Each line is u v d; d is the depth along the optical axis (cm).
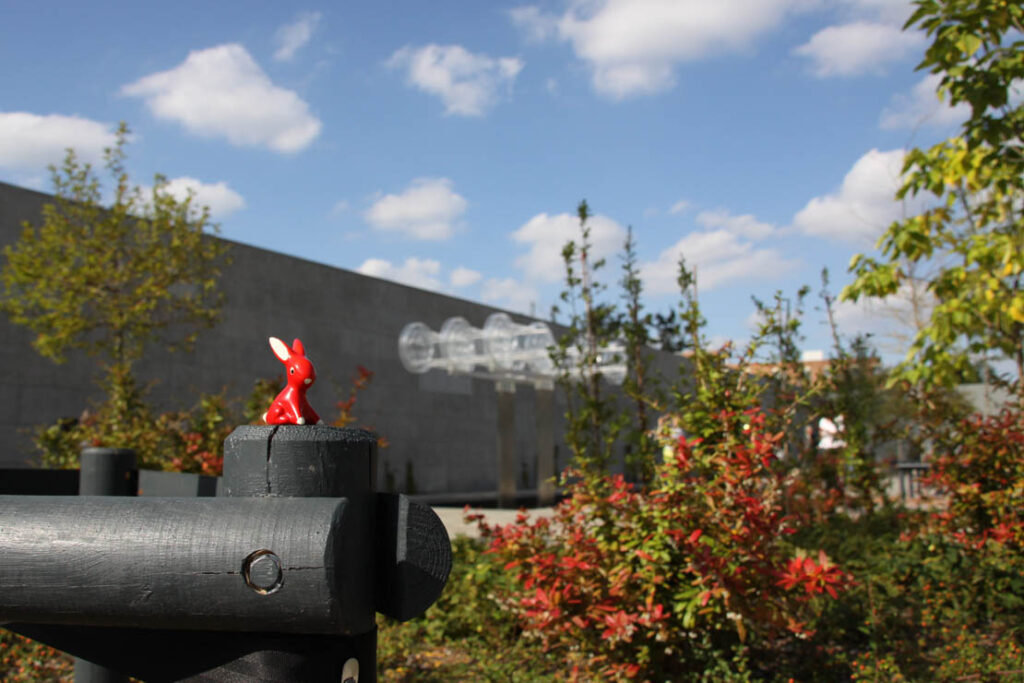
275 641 136
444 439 2652
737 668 505
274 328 2119
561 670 549
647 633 473
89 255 1488
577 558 504
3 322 1573
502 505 1884
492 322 1886
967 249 639
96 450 328
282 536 126
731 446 497
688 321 593
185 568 127
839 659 545
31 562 132
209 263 1744
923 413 819
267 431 143
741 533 468
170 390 1830
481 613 616
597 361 1007
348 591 128
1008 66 543
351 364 2341
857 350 1134
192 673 140
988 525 712
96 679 263
